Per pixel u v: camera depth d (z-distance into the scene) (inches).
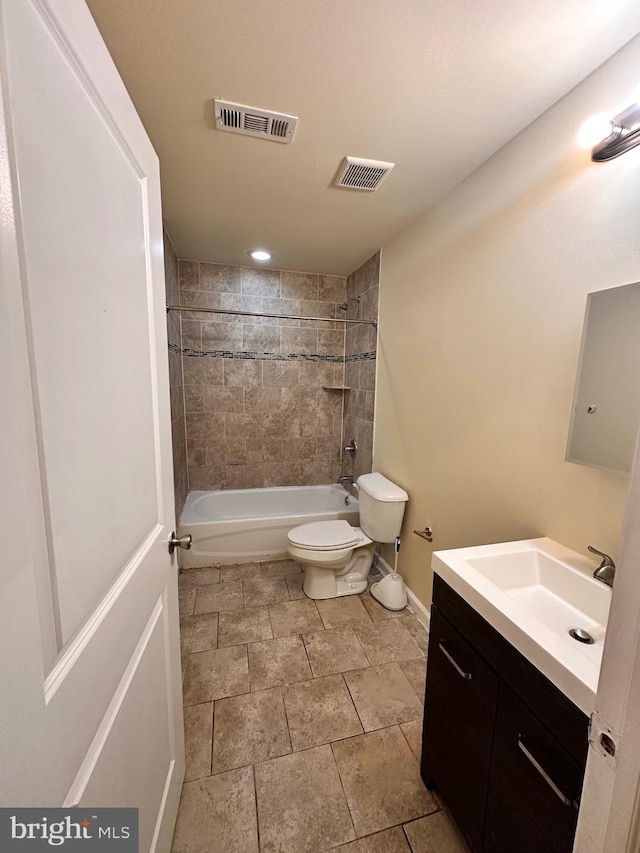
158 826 33.9
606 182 39.8
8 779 14.0
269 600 85.7
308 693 59.4
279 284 120.2
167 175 62.5
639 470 15.0
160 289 37.4
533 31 35.8
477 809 35.9
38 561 16.8
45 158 17.3
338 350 128.9
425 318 76.7
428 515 77.5
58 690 17.9
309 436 130.1
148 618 32.5
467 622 37.6
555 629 37.7
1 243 13.9
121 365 27.2
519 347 52.6
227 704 57.1
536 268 49.2
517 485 53.7
